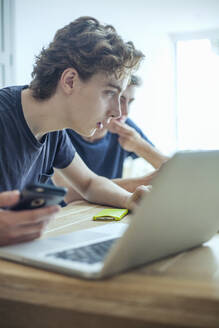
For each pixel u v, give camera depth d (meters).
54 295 0.51
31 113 1.17
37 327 0.52
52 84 1.12
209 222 0.67
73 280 0.50
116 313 0.48
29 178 1.33
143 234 0.52
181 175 0.52
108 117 1.14
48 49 1.15
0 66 3.61
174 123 6.77
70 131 1.98
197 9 5.21
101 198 1.36
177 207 0.55
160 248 0.59
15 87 1.23
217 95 6.50
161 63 6.36
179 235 0.61
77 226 0.94
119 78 1.09
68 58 1.09
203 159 0.54
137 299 0.47
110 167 2.15
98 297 0.48
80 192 1.47
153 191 0.49
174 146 6.77
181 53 6.64
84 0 4.77
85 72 1.07
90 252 0.60
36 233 0.70
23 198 0.61
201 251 0.69
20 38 3.82
